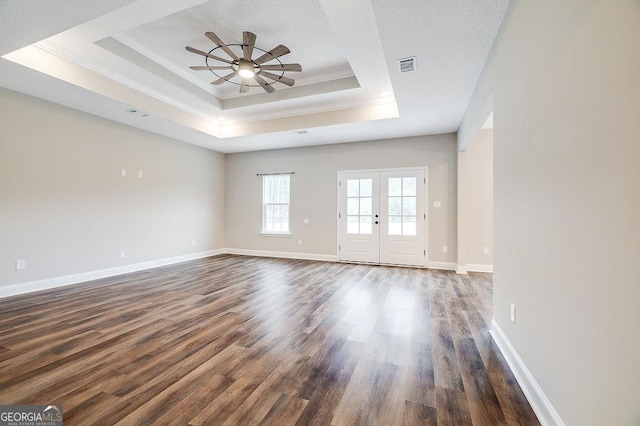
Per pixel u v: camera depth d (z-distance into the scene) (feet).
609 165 3.31
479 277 15.98
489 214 17.61
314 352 7.50
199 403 5.48
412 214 19.21
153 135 18.48
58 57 11.16
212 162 23.54
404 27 7.94
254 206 23.93
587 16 3.72
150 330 8.79
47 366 6.72
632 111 2.94
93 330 8.75
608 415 3.32
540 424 4.96
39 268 13.12
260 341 8.11
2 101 11.96
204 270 17.67
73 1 7.42
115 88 13.19
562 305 4.44
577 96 3.99
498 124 8.04
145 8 8.27
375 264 19.72
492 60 8.72
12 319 9.58
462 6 7.09
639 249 2.85
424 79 10.98
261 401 5.55
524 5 5.96
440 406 5.44
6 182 12.10
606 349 3.36
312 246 21.85
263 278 15.60
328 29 10.84
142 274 16.44
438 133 18.51
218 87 15.99
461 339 8.29
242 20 10.31
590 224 3.70
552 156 4.76
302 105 16.66
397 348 7.75
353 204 20.70
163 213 19.22
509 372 6.60
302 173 22.24
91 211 15.10
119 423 4.93
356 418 5.10
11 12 7.80
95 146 15.26
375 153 20.06
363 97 15.42
